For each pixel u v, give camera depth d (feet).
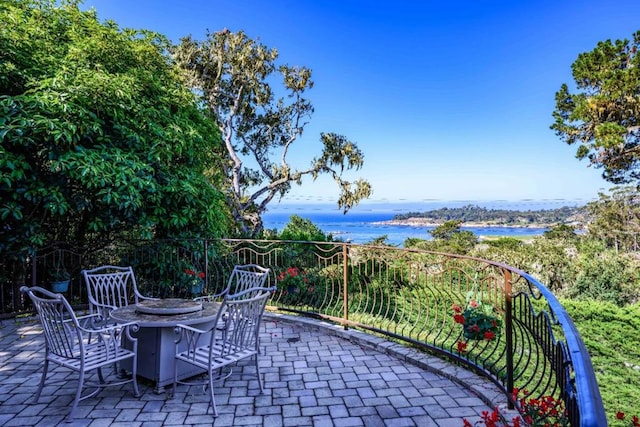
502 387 9.12
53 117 14.64
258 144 51.98
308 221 50.78
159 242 19.35
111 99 16.26
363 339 13.64
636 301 31.27
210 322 10.80
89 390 9.71
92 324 11.07
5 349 12.89
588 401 2.29
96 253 20.26
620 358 20.03
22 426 7.96
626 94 35.19
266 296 9.81
